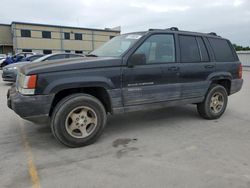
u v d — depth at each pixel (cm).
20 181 308
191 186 296
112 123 547
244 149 404
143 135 471
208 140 445
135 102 449
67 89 406
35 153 389
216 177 315
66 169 338
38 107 375
